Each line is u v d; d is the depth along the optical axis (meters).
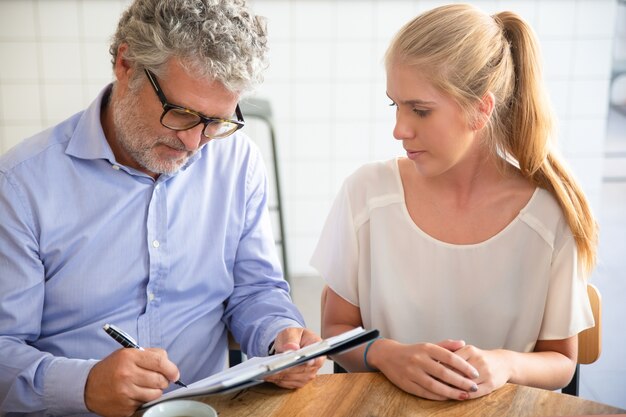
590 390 2.40
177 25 1.19
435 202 1.46
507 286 1.43
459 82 1.28
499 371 1.22
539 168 1.42
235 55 1.21
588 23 3.45
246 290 1.56
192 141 1.29
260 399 1.17
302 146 3.57
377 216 1.48
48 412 1.25
